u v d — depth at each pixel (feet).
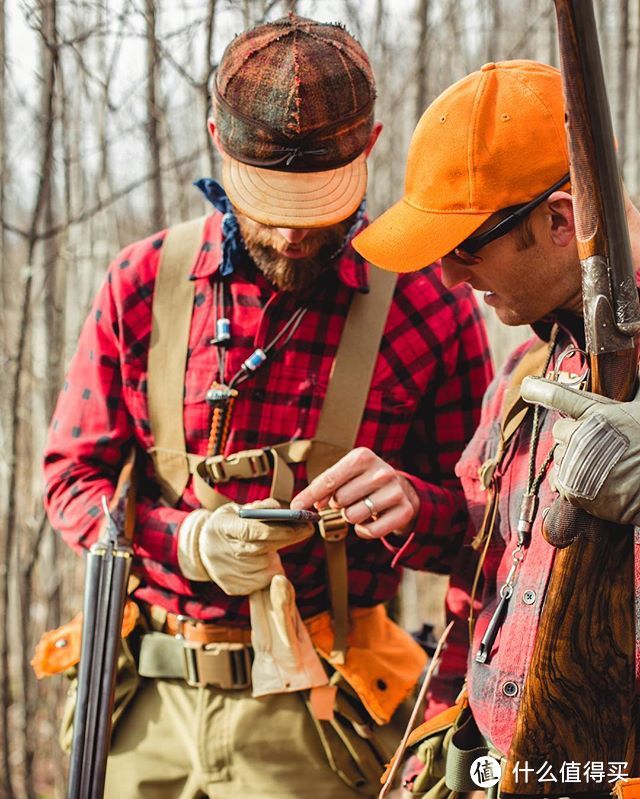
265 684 5.13
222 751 5.43
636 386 3.40
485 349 5.61
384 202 11.68
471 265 4.09
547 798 3.59
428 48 10.45
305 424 5.31
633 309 3.30
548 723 3.55
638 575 3.66
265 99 4.66
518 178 3.89
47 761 10.87
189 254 5.43
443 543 5.11
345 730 5.43
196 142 8.50
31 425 10.62
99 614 4.99
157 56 7.98
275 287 5.30
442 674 5.18
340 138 4.73
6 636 8.82
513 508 4.20
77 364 5.69
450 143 4.00
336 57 4.73
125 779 5.57
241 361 5.31
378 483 4.77
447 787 4.46
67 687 9.85
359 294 5.33
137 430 5.53
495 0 11.34
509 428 4.28
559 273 3.96
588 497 3.27
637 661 3.64
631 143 9.57
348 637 5.56
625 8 9.54
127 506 5.30
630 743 3.58
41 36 7.43
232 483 5.30
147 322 5.43
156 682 5.66
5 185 9.41
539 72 4.02
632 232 3.90
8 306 11.08
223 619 5.41
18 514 10.17
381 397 5.37
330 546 5.32
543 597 3.92
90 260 9.69
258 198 4.74
